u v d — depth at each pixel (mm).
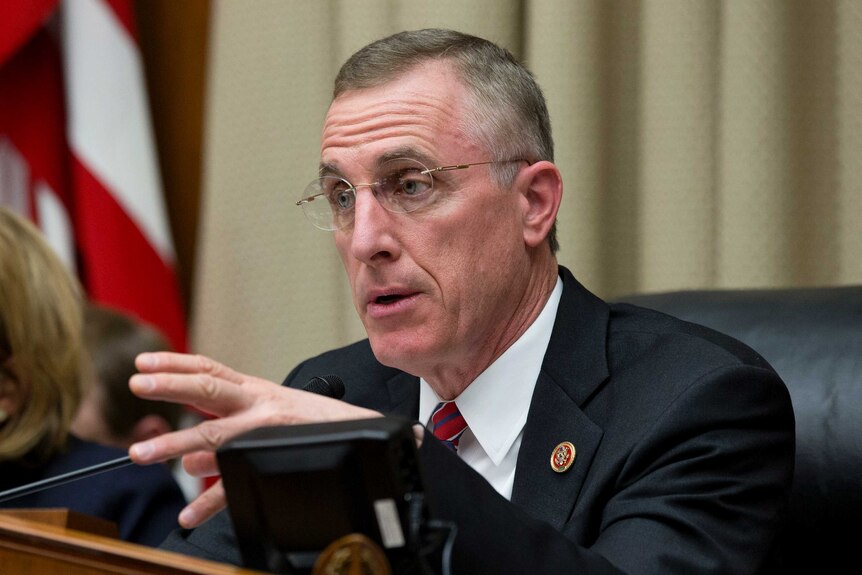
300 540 3924
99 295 12781
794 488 6406
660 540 5297
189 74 13734
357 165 6410
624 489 5816
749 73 10086
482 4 11000
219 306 12422
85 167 12906
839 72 10039
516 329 6719
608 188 10914
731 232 10109
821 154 10133
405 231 6371
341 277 12086
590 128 10703
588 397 6328
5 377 7988
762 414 5910
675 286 10461
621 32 11016
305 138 12195
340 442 3830
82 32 13070
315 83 12195
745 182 10055
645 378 6219
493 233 6543
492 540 4562
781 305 7031
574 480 6027
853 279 9914
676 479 5648
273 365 12203
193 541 6430
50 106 13336
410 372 6750
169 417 9812
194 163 13750
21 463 8055
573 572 4676
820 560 6324
